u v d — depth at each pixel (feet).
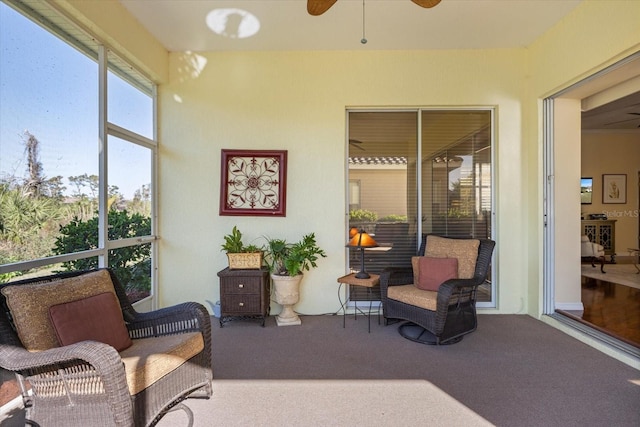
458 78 11.47
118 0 8.67
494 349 8.63
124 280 9.75
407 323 10.70
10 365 4.48
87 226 8.17
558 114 11.00
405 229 11.86
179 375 5.73
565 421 5.73
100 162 8.59
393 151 11.87
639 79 9.78
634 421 5.72
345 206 11.74
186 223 11.56
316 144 11.57
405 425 5.68
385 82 11.50
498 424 5.68
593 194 22.43
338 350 8.64
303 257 10.51
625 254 22.17
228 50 11.45
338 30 10.22
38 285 5.41
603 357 8.13
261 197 11.54
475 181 11.82
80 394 4.69
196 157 11.55
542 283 11.00
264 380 7.14
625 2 7.79
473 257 9.89
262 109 11.56
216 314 11.18
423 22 9.80
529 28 10.23
